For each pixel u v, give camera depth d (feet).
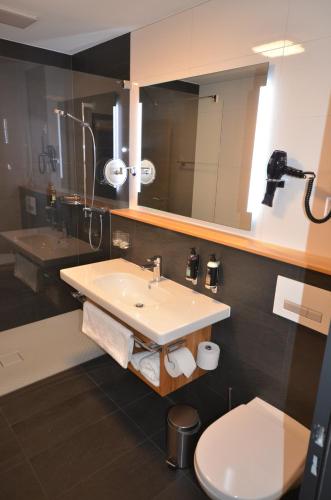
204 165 6.51
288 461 4.39
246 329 5.82
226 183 6.17
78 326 9.94
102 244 9.32
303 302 4.94
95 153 8.94
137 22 7.04
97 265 7.98
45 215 9.60
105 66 8.52
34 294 9.89
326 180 4.81
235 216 6.13
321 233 4.99
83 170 9.45
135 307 5.84
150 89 7.38
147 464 5.71
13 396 7.09
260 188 5.65
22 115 8.68
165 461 5.78
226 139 6.02
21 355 8.47
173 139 7.06
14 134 8.68
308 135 4.91
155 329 5.08
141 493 5.24
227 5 5.61
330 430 2.32
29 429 6.30
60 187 9.73
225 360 6.29
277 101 5.20
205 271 6.38
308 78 4.79
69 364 8.20
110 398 7.15
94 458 5.78
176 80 6.75
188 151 6.77
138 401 7.09
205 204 6.65
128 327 6.39
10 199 8.98
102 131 8.63
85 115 8.98
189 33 6.33
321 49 4.59
